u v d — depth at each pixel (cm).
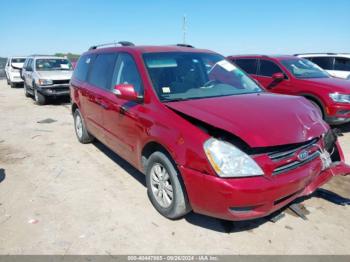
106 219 325
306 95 683
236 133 252
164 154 307
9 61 2028
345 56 1108
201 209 273
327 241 287
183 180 278
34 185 409
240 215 261
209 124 265
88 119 526
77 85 562
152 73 356
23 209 346
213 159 254
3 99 1327
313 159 294
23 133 696
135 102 357
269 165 257
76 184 411
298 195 299
